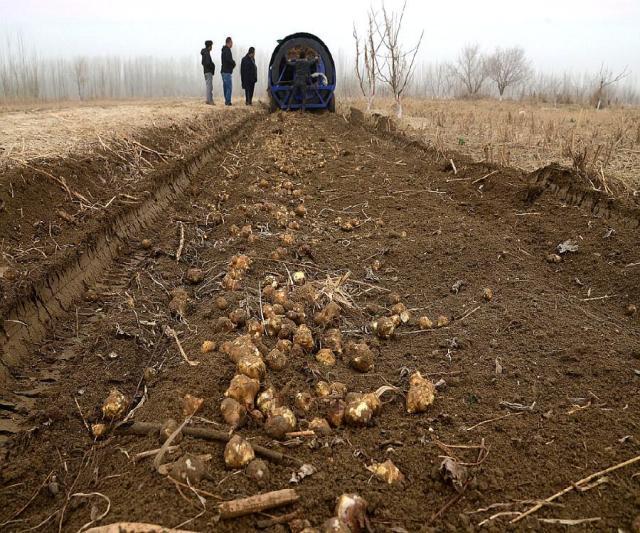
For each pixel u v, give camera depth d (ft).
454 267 15.52
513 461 7.81
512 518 6.83
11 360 10.58
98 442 8.79
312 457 7.82
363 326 12.27
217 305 12.51
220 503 6.72
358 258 16.47
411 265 15.92
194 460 7.19
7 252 13.48
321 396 9.15
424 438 8.34
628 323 12.67
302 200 23.21
